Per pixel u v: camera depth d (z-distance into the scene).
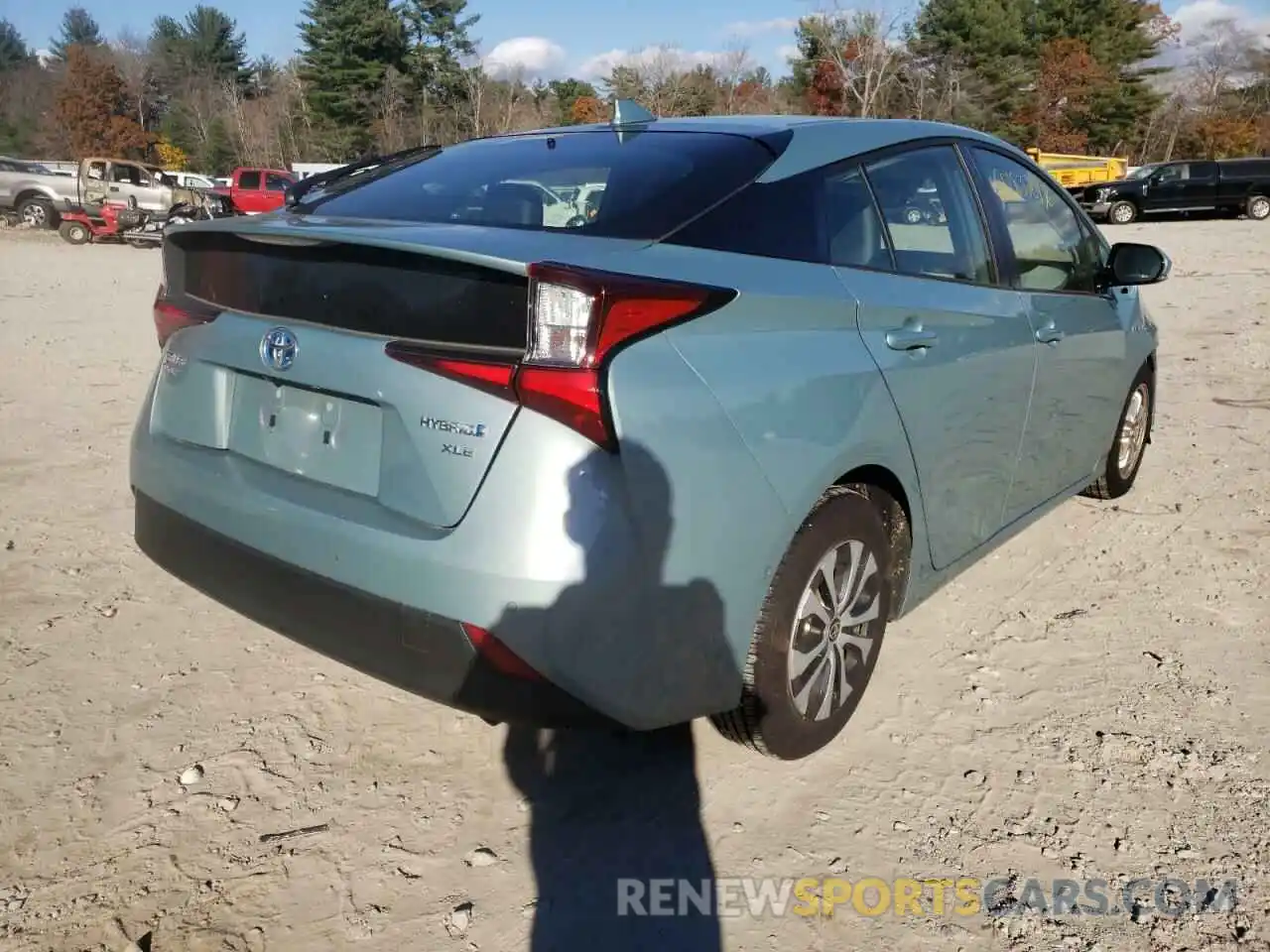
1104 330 4.25
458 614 2.20
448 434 2.22
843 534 2.74
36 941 2.25
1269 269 15.59
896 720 3.15
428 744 3.00
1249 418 6.74
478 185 2.99
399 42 56.09
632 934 2.31
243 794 2.75
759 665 2.59
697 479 2.29
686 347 2.30
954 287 3.27
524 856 2.54
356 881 2.45
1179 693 3.31
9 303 12.51
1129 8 55.81
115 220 23.66
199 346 2.78
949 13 49.81
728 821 2.68
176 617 3.76
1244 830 2.65
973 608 3.94
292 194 3.46
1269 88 63.75
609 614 2.19
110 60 69.38
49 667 3.36
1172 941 2.30
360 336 2.39
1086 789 2.82
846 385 2.67
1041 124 52.22
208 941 2.27
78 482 5.25
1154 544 4.56
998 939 2.32
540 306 2.13
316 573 2.43
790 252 2.73
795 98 48.41
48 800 2.71
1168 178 29.67
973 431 3.31
